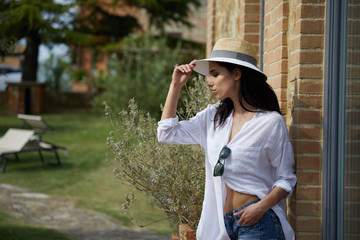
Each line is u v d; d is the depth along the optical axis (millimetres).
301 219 2611
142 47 14703
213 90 2357
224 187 2273
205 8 22391
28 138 9023
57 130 13141
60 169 9094
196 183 3068
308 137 2609
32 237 5078
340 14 2469
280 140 2219
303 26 2596
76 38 16422
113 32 18672
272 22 3158
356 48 2305
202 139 2494
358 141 2293
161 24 18625
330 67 2518
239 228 2211
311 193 2607
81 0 17250
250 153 2199
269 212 2191
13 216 6020
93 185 7930
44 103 16766
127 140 3270
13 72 20797
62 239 5082
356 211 2330
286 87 2879
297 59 2633
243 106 2303
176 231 3441
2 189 7520
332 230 2508
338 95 2486
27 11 15039
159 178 3127
